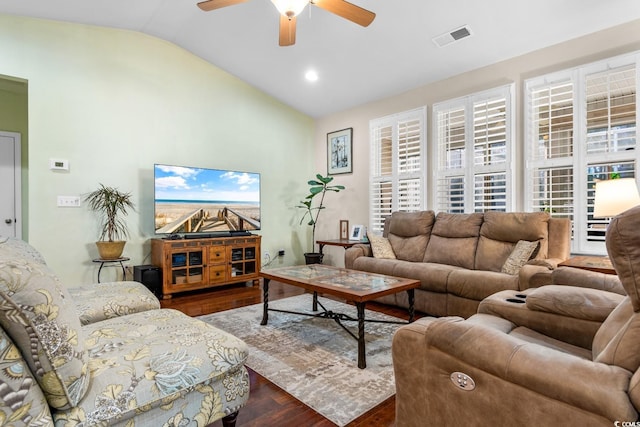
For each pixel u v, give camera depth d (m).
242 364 1.57
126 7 3.74
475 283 3.10
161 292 4.26
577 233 3.41
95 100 4.12
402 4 3.34
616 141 3.19
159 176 4.32
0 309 0.95
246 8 3.77
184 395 1.36
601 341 1.29
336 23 3.76
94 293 2.26
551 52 3.59
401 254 4.29
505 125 3.91
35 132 3.74
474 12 3.28
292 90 5.45
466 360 1.12
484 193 4.09
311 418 1.81
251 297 4.28
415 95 4.80
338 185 5.57
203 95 4.99
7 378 0.96
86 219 4.05
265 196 5.69
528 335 1.72
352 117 5.66
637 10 3.00
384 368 2.36
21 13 3.64
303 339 2.87
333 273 3.26
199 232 4.65
